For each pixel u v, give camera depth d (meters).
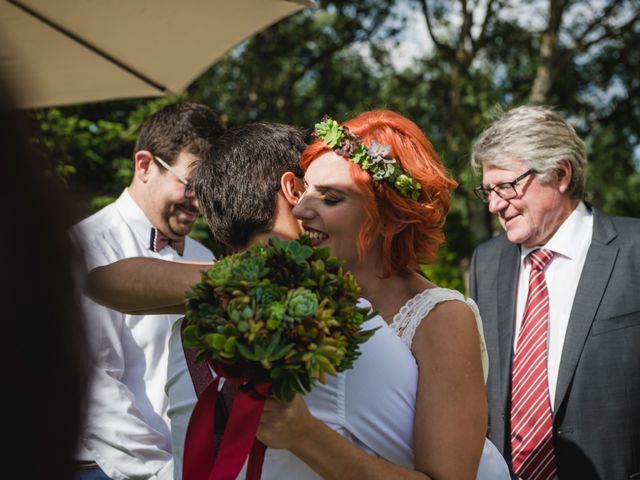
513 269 3.04
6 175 0.46
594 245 2.87
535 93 12.12
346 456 1.39
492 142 2.99
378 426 1.50
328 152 1.68
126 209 2.94
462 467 1.47
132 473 2.50
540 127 2.94
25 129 0.47
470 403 1.53
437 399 1.51
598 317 2.76
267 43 14.44
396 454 1.52
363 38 15.01
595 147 15.53
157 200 2.91
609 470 2.65
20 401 0.46
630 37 14.31
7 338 0.45
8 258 0.45
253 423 1.30
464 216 13.63
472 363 1.57
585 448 2.67
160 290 1.65
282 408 1.31
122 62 3.37
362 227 1.65
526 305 2.93
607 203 17.77
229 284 1.30
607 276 2.80
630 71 14.70
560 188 2.92
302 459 1.39
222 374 1.33
